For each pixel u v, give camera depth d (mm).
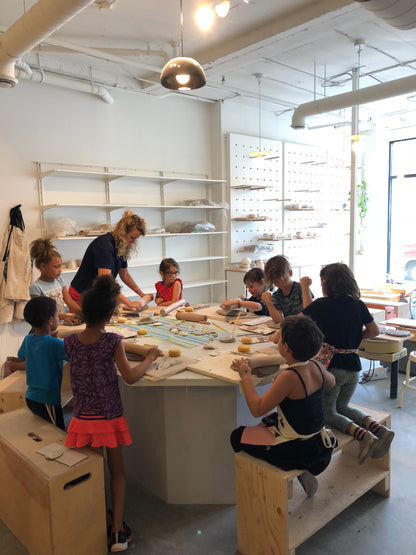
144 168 5121
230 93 5453
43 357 1994
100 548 1731
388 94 4234
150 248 5262
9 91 4004
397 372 3307
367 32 3908
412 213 7531
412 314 5977
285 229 6680
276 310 2539
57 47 3789
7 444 1801
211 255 5973
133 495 2199
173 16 3449
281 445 1634
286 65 4684
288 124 6719
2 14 3305
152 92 4941
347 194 7867
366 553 1763
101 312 1684
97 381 1688
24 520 1772
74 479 1665
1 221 4031
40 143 4238
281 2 3293
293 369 1595
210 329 2461
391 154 7684
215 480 2094
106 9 3287
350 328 2002
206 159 5805
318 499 1877
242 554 1761
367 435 1866
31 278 4027
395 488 2211
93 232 4312
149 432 2180
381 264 7859
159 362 1894
